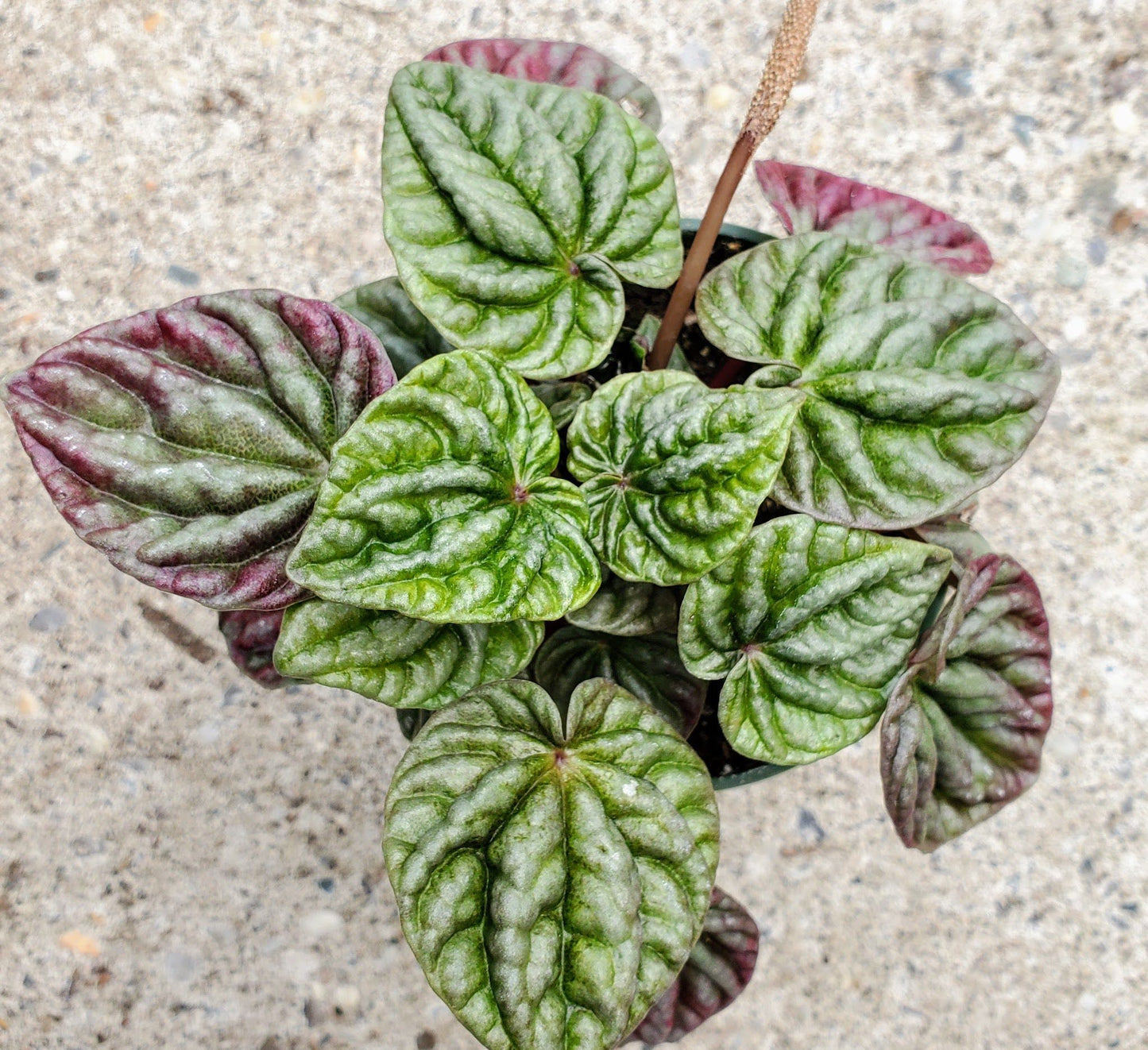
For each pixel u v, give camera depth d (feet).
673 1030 0.75
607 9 1.09
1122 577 1.00
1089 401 1.03
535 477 0.58
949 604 0.58
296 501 0.57
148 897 0.94
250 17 1.09
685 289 0.66
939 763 0.68
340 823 0.96
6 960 0.92
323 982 0.93
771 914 0.95
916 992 0.93
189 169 1.07
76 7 1.09
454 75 0.62
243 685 0.98
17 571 0.99
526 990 0.52
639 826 0.57
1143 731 0.98
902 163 1.06
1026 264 1.05
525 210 0.61
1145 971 0.94
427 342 0.68
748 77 1.08
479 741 0.56
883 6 1.10
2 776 0.95
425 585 0.52
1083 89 1.08
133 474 0.54
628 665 0.69
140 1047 0.91
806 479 0.61
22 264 1.04
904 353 0.64
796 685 0.61
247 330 0.56
